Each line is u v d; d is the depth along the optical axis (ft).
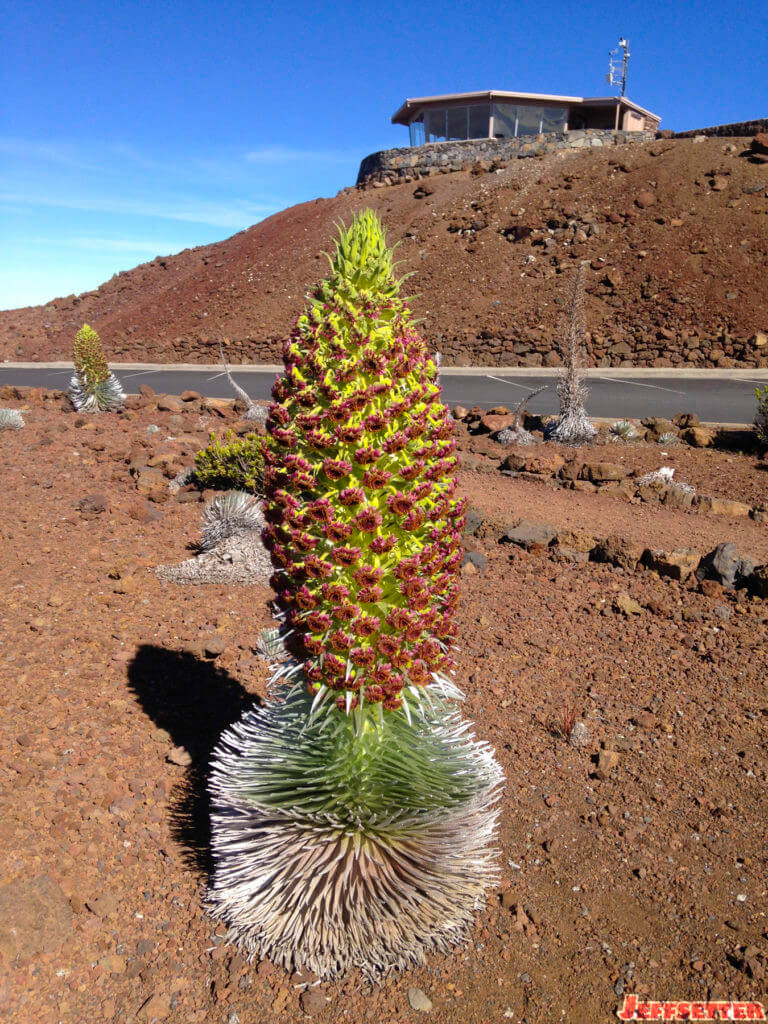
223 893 9.83
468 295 99.45
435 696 10.45
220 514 22.90
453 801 9.29
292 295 115.44
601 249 99.81
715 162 108.47
